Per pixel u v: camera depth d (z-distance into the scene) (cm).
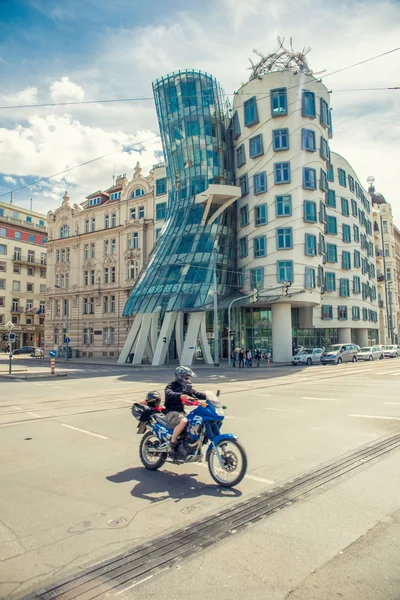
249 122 3906
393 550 376
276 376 2297
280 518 448
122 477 600
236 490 538
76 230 5638
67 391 1761
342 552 375
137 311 3816
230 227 4103
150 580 338
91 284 5362
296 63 3950
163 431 618
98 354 5150
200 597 314
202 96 4244
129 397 1505
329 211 4716
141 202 5044
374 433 822
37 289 7669
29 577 346
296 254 3622
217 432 585
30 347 7056
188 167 4256
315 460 653
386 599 306
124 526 438
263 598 311
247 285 3884
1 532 429
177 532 421
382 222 7112
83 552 385
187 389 622
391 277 6931
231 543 396
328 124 3959
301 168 3675
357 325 4862
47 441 828
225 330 4409
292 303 3806
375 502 488
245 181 4012
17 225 7381
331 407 1147
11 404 1379
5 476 611
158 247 4166
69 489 553
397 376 2095
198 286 3656
